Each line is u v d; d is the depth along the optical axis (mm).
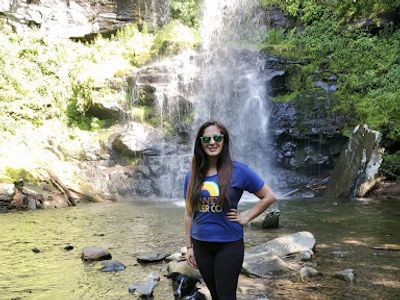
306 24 18859
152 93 16484
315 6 18531
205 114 16438
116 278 5285
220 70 17047
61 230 8516
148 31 20453
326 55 16906
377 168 12258
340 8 18125
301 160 15094
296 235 6434
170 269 5203
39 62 17266
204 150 3416
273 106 15875
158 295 4641
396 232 7742
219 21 20312
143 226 8836
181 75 16750
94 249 6262
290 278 5145
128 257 6305
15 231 8445
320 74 16219
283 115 15625
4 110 15508
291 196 13648
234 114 16469
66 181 13305
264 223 8227
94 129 16469
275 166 15391
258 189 3387
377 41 16922
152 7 20688
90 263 6000
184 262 5215
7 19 17703
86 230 8484
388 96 14078
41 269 5738
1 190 11328
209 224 3383
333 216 9531
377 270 5445
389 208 10406
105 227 8789
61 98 17000
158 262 5988
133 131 15344
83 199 13031
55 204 12047
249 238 7375
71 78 17438
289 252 5961
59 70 17375
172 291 4746
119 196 14016
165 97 16422
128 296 4641
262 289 4762
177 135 16016
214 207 3363
